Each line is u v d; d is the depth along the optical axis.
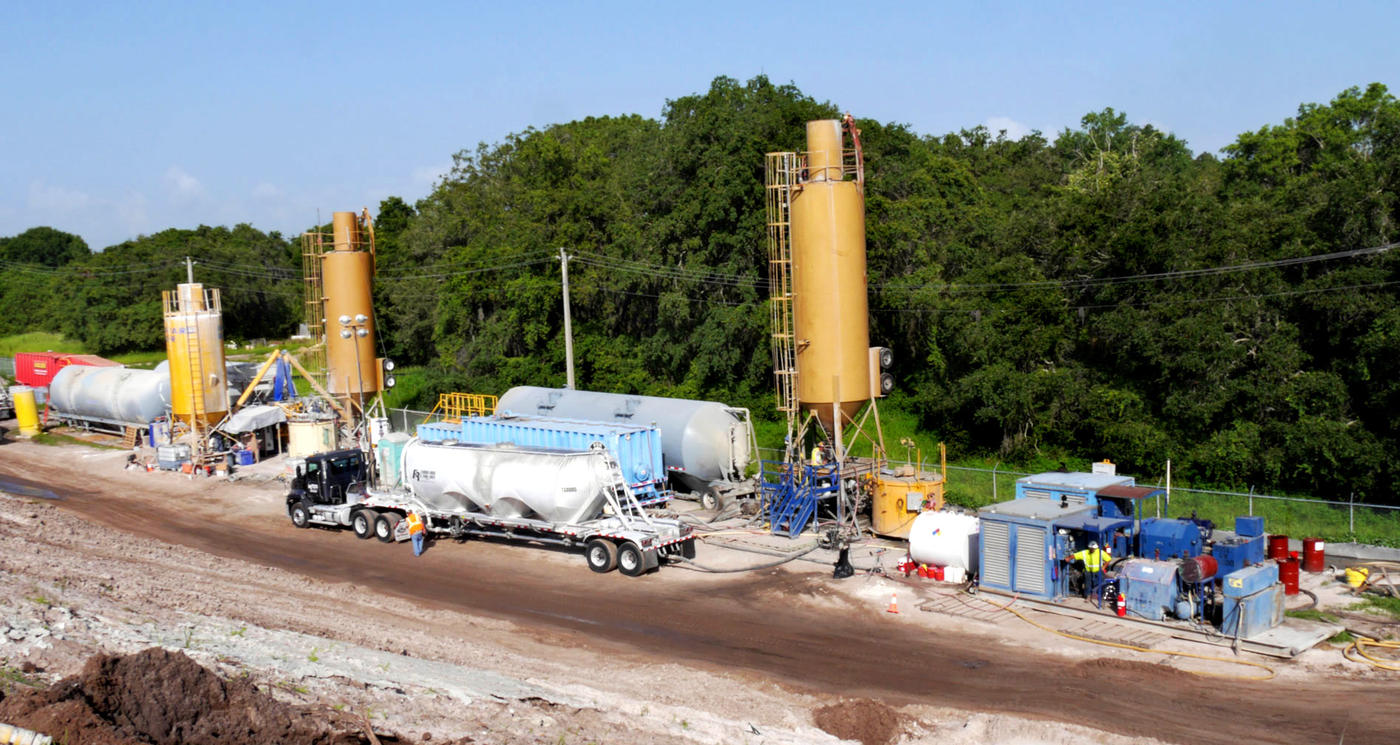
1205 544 22.86
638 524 26.91
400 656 17.86
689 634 20.94
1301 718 16.16
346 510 31.05
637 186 54.41
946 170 57.62
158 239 117.56
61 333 109.88
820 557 27.17
